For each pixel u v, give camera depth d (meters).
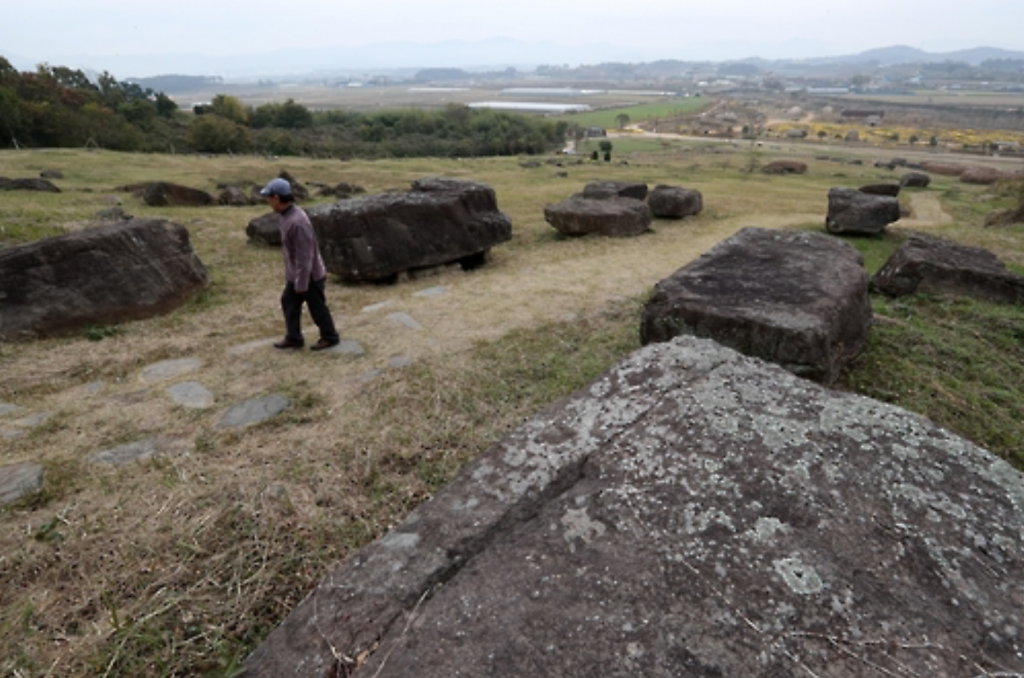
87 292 5.91
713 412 2.38
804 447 2.16
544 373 5.05
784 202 17.12
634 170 31.58
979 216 16.42
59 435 3.88
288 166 28.16
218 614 2.45
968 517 1.88
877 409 2.43
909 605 1.60
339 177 24.55
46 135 35.16
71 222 9.68
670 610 1.59
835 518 1.86
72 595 2.51
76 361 5.07
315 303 5.21
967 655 1.48
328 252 7.62
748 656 1.47
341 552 2.86
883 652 1.48
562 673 1.46
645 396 2.59
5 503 3.14
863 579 1.67
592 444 2.33
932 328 6.21
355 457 3.66
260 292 7.41
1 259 5.54
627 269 8.72
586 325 6.21
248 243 9.95
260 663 1.74
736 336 4.46
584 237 11.28
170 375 4.86
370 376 4.84
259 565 2.74
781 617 1.56
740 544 1.77
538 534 1.91
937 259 7.35
